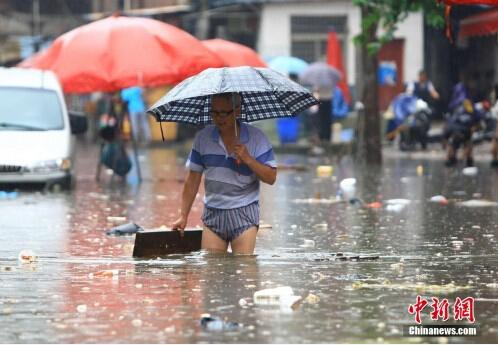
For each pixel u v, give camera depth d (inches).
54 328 733.3
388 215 1494.8
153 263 1016.9
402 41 3841.0
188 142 4077.3
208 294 851.4
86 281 917.8
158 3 4530.0
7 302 824.3
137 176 2341.3
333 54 3612.2
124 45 2101.4
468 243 1182.9
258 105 1027.9
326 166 2603.3
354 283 901.2
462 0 1279.5
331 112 3339.1
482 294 851.4
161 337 705.0
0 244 1187.9
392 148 3469.5
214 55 2134.6
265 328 728.3
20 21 4734.3
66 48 2124.8
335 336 705.0
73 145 2047.2
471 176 2260.1
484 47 3563.0
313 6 4025.6
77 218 1477.6
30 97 2034.9
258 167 980.6
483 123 3132.4
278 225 1379.2
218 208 1023.0
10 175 1913.1
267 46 4030.5
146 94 3934.5
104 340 698.2
